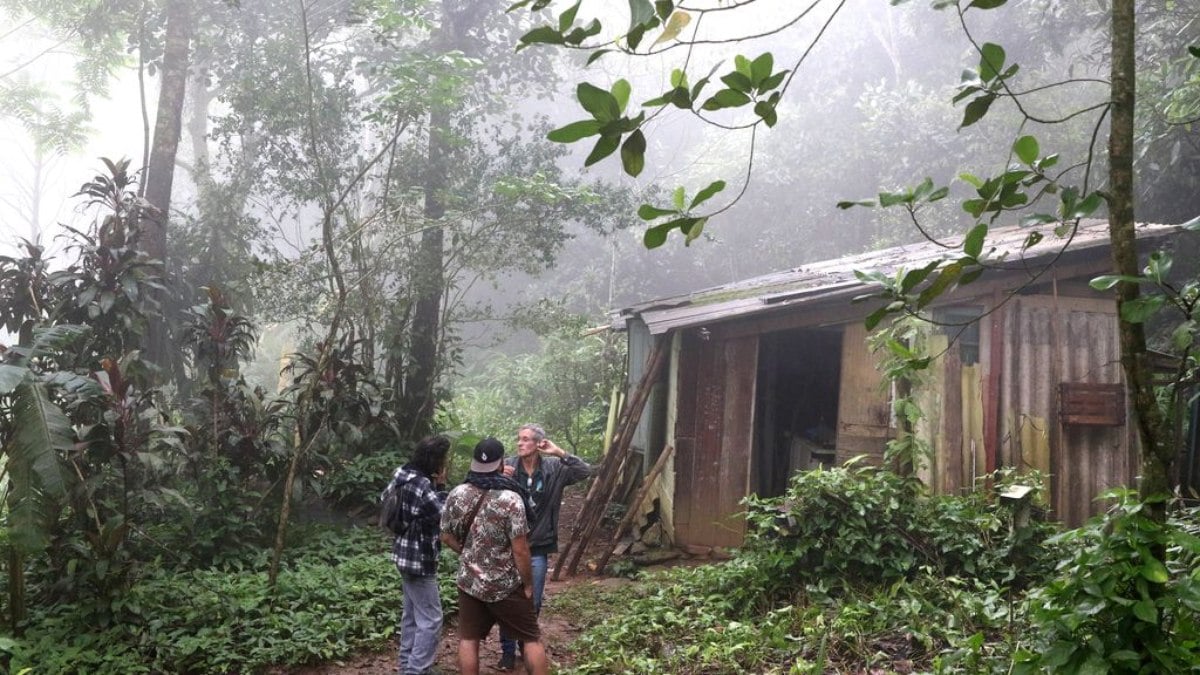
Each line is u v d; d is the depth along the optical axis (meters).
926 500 7.53
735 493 9.47
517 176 12.54
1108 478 8.97
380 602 7.45
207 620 6.77
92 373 7.28
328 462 9.45
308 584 7.44
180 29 11.99
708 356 9.59
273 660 6.35
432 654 5.84
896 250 12.66
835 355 12.54
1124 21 2.71
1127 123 2.71
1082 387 8.90
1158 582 2.96
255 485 9.97
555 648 7.00
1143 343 2.87
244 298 13.03
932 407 9.00
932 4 2.54
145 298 8.38
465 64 9.98
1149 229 8.62
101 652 6.23
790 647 5.97
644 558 9.34
